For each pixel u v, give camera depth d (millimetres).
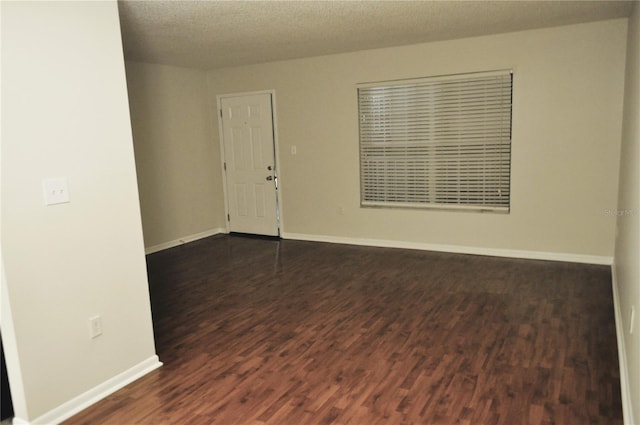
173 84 6176
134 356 2770
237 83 6465
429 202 5492
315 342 3160
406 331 3283
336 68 5738
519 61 4766
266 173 6484
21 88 2170
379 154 5691
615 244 4426
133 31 4152
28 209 2217
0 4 2082
